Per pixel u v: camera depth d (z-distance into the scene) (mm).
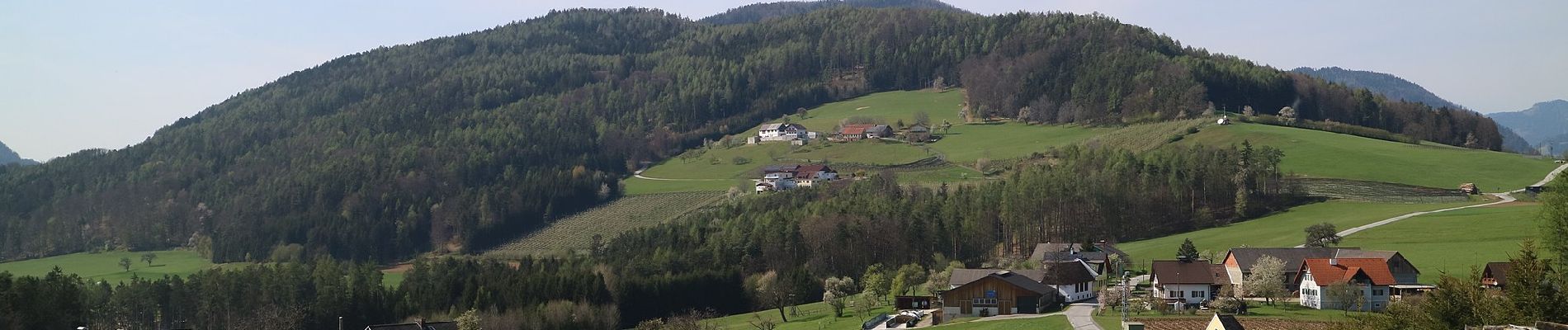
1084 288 152125
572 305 180875
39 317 152125
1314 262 127875
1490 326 71250
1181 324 114562
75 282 189000
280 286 193000
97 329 174500
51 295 158500
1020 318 129500
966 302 140875
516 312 177250
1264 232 199625
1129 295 140375
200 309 187125
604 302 189375
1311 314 118062
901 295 173125
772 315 179250
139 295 185250
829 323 153625
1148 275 173375
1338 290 119750
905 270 192375
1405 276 133500
